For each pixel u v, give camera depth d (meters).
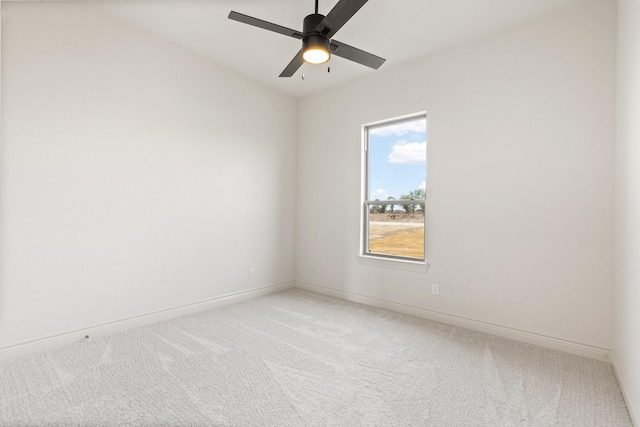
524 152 2.77
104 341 2.67
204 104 3.54
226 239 3.79
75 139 2.63
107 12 2.78
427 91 3.36
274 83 4.16
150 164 3.11
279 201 4.43
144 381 2.06
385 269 3.70
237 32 3.05
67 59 2.58
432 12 2.64
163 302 3.22
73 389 1.96
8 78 2.31
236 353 2.49
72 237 2.63
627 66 2.03
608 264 2.40
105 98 2.80
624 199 2.09
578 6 2.52
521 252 2.79
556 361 2.40
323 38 2.23
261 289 4.20
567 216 2.57
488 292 2.96
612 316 2.38
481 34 2.95
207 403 1.84
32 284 2.43
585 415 1.77
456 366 2.32
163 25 2.96
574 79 2.54
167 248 3.24
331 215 4.25
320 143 4.38
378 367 2.29
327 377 2.15
